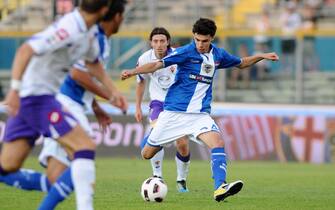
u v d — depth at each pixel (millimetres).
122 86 79750
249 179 50094
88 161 23656
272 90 78812
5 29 81062
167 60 34938
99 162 65188
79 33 23453
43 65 23812
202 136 34844
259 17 85500
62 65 24078
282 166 65125
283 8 85938
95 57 24922
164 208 31938
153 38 40344
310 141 71875
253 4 86312
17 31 80062
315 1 86062
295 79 78812
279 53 79000
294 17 84812
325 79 78500
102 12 23656
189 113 35844
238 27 82562
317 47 78812
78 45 23719
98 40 25516
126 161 67000
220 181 33188
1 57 80375
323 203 35281
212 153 33969
